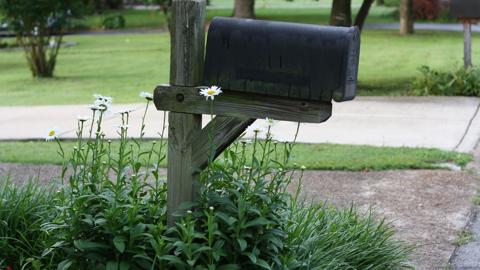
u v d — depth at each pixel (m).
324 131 10.59
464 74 14.49
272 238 4.07
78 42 29.98
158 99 4.34
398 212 6.88
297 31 3.96
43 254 4.39
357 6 46.28
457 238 6.20
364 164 8.42
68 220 4.27
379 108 12.60
